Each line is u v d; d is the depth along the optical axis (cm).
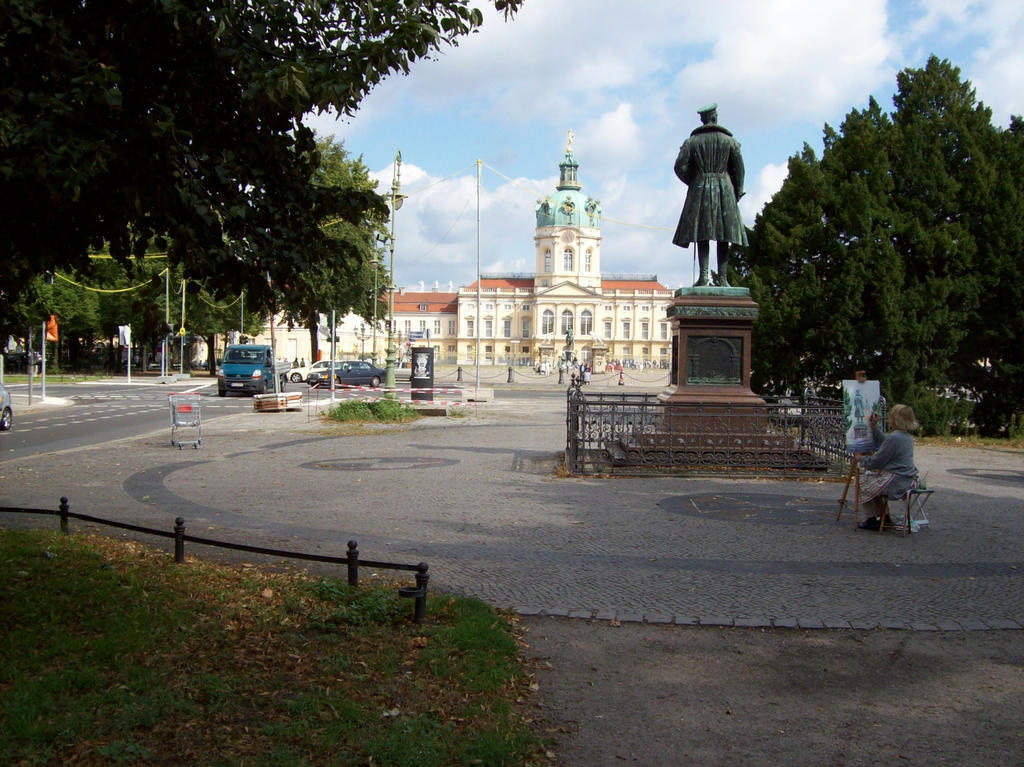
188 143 559
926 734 461
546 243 14575
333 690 470
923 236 2027
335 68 541
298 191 600
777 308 2061
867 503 998
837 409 1490
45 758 379
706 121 1585
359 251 638
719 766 420
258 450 1788
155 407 3203
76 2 511
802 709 492
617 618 656
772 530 995
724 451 1434
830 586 757
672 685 526
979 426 2189
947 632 636
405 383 5462
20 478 1340
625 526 1008
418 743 409
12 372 6494
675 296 1546
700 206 1549
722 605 696
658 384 6712
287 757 389
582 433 1475
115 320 6066
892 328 1991
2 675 462
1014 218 2059
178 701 440
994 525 1038
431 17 557
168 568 726
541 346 13200
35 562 706
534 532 968
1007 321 2059
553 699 500
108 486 1267
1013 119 2364
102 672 478
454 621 607
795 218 2186
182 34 504
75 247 562
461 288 15150
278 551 679
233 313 6081
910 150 2139
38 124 445
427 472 1452
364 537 927
